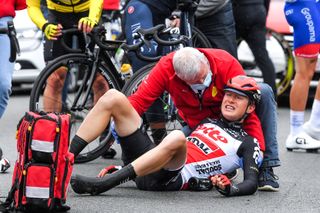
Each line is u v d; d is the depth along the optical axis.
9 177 22.77
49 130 17.75
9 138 29.05
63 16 25.66
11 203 18.19
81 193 20.30
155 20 25.34
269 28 36.19
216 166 20.94
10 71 22.98
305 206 20.08
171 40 24.52
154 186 20.86
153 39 24.03
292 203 20.31
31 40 37.84
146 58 24.16
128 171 19.81
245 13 31.73
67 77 25.81
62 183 18.05
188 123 21.80
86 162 24.31
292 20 27.00
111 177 20.09
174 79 20.75
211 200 20.22
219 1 28.42
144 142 20.17
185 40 24.44
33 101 23.91
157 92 20.91
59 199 18.08
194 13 26.55
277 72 36.19
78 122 24.39
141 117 22.05
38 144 17.70
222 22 28.86
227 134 20.95
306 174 23.81
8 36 22.92
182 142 19.58
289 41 36.00
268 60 32.38
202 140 21.03
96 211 19.09
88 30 24.11
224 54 20.97
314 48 26.83
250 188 20.67
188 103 21.23
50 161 17.81
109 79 24.67
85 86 24.38
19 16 37.97
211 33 28.91
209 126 21.20
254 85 20.72
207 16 28.66
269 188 21.23
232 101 20.73
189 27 25.33
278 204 20.12
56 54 25.98
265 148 21.30
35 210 18.00
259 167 21.39
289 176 23.45
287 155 26.62
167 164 20.14
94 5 24.50
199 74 20.28
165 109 24.09
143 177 20.91
